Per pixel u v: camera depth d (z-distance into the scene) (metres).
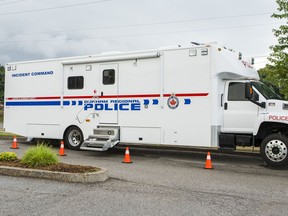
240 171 9.08
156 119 10.91
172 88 10.66
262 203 5.96
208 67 10.16
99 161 10.38
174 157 11.48
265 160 9.52
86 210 5.34
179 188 6.91
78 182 7.06
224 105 10.27
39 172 7.35
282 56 13.15
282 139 9.30
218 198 6.21
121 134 11.53
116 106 11.62
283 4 13.12
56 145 14.30
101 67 11.95
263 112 9.76
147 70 11.11
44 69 13.23
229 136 10.09
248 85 9.77
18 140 15.73
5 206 5.49
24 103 13.72
